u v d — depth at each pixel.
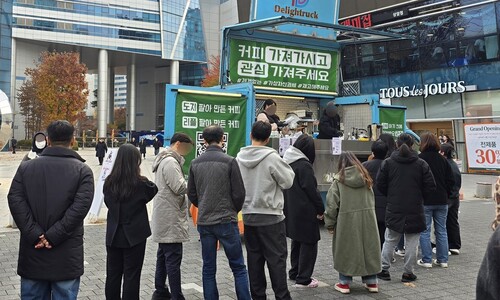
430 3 24.75
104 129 72.06
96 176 18.50
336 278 5.94
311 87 10.11
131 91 85.00
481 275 1.72
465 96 24.45
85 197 3.56
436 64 25.16
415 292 5.37
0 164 28.97
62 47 70.62
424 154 6.47
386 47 26.88
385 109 10.59
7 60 62.75
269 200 4.68
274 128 8.23
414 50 25.86
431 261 6.52
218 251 7.22
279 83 9.64
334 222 5.35
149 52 75.00
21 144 52.56
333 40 10.19
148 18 74.75
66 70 49.72
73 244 3.56
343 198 5.27
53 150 3.66
